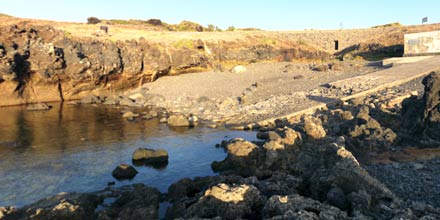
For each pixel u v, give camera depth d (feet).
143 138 98.94
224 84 174.70
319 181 47.32
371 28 271.69
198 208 43.29
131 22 312.09
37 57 154.92
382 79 131.34
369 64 179.42
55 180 67.36
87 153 84.58
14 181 66.49
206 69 208.74
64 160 79.25
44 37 165.17
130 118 123.85
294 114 111.34
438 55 163.02
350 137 75.15
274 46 242.37
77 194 55.62
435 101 68.64
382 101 104.47
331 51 268.21
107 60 172.24
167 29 296.71
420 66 140.77
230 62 223.10
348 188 44.73
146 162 78.43
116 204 55.93
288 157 67.62
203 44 220.43
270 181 53.78
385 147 69.51
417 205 41.50
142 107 149.38
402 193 48.55
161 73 194.59
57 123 116.47
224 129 108.58
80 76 165.58
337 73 166.81
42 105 142.00
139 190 57.88
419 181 51.70
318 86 145.69
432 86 69.26
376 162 62.34
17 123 115.14
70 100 168.45
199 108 138.51
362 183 45.06
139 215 47.39
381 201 43.24
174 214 47.75
